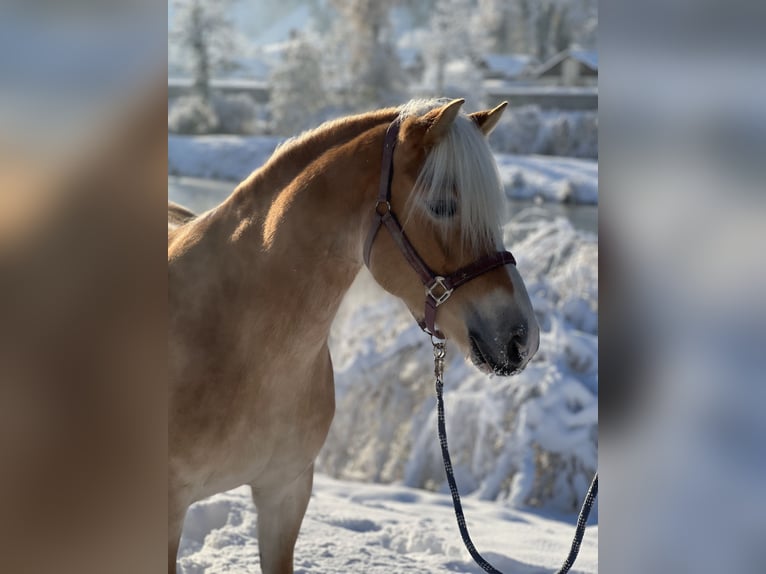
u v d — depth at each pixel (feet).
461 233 6.51
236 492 13.79
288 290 6.93
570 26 149.79
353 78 109.91
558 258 19.24
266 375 6.99
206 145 81.46
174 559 7.05
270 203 7.09
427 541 12.10
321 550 11.27
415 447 17.16
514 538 12.66
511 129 91.15
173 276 7.03
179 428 6.70
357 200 6.93
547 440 15.74
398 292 6.94
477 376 17.38
